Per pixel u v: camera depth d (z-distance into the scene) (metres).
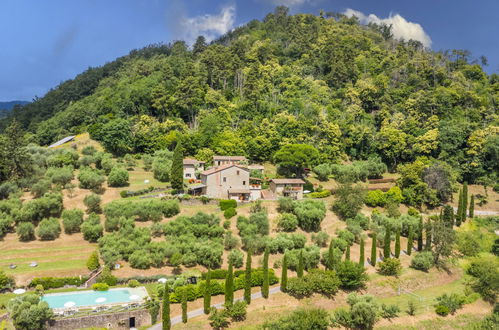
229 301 61.97
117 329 56.84
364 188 112.12
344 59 185.12
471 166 131.12
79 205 92.38
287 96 162.62
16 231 77.56
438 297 75.00
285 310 65.44
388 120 153.62
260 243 81.00
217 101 153.25
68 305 56.28
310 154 123.12
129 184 108.31
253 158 135.25
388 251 83.75
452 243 84.31
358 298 66.31
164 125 138.38
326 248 85.06
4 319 54.00
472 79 188.50
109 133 125.56
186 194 101.25
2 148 97.69
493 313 72.56
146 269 72.31
